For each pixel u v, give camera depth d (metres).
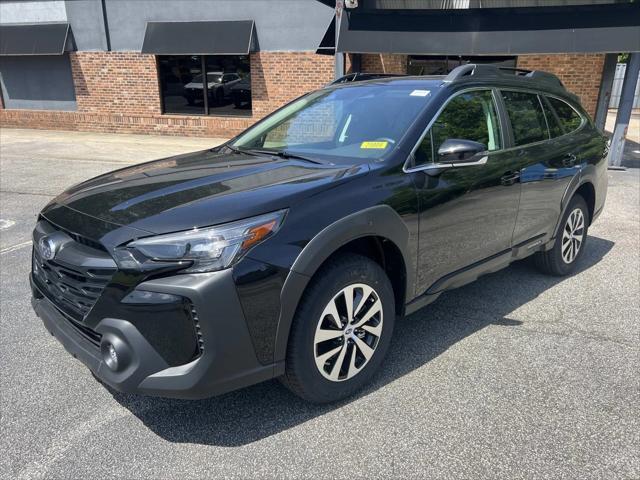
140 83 15.49
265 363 2.50
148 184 2.90
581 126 4.80
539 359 3.37
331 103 3.83
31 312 4.07
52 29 15.64
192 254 2.30
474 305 4.20
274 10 13.92
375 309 2.94
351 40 10.55
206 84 15.16
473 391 3.02
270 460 2.48
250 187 2.68
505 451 2.53
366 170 2.90
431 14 10.37
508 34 9.98
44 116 16.75
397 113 3.38
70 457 2.51
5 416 2.81
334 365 2.79
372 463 2.46
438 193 3.16
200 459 2.49
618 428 2.69
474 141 3.25
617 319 3.95
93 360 2.47
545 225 4.29
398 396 2.97
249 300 2.38
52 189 8.57
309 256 2.51
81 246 2.55
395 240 2.93
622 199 7.98
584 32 9.61
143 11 14.87
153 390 2.33
